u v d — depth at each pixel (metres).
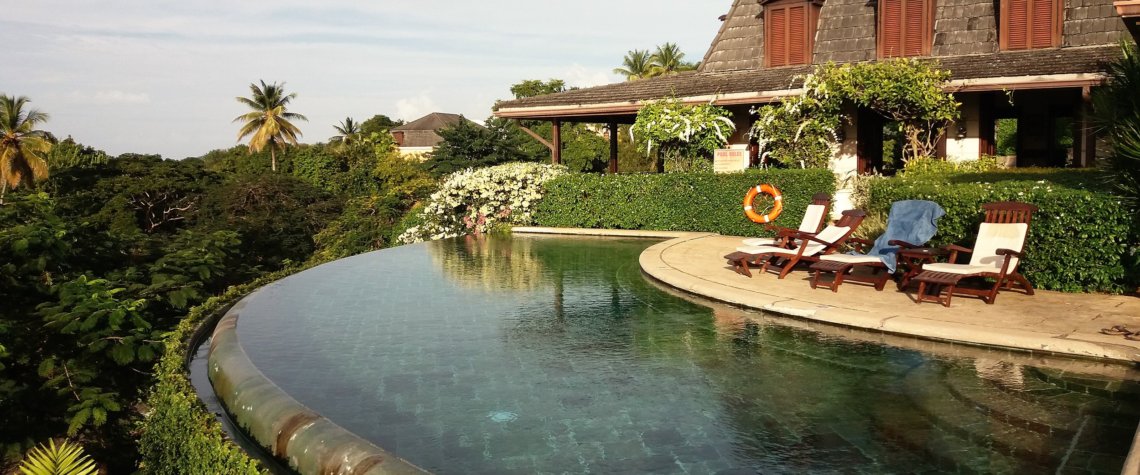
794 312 8.03
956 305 7.77
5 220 15.36
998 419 4.75
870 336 7.14
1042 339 6.24
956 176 12.22
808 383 5.64
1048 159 20.28
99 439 11.47
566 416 4.99
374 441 4.58
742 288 9.20
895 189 10.38
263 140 73.25
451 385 5.75
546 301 9.27
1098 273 8.07
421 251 14.93
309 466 4.12
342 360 6.53
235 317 8.33
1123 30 16.06
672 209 16.84
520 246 15.50
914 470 3.99
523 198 19.19
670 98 18.56
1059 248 8.30
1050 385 5.43
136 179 50.22
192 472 4.33
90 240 16.64
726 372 5.99
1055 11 16.70
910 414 4.90
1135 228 7.77
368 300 9.54
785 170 15.18
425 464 4.20
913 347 6.66
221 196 48.19
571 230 17.92
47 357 11.49
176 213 51.09
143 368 11.62
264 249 41.41
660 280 10.52
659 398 5.35
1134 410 4.84
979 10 18.06
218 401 5.75
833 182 14.60
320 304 9.27
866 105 16.06
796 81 17.56
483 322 8.08
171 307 14.86
